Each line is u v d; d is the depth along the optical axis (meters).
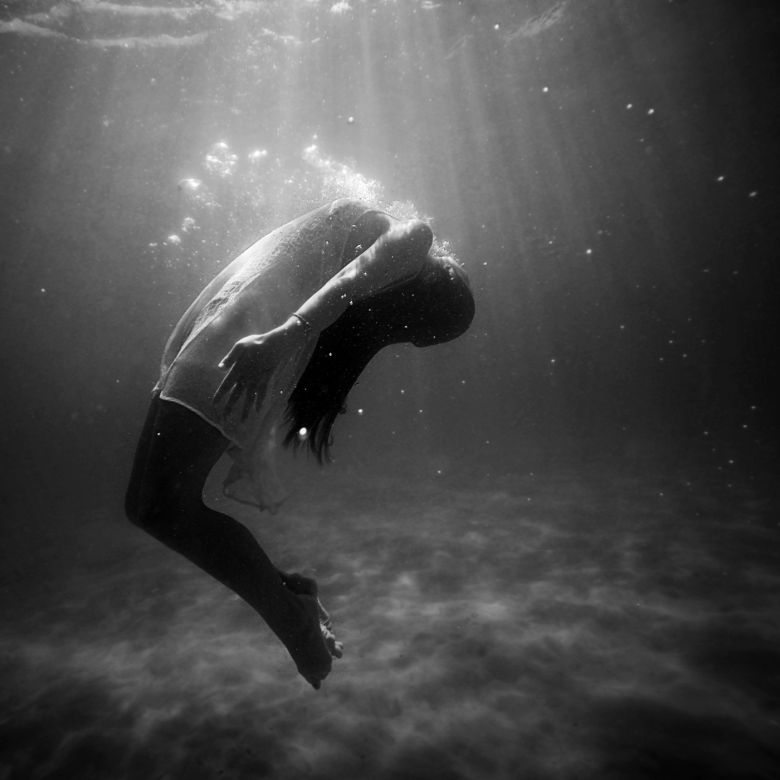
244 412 1.18
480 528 8.79
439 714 3.85
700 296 39.69
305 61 14.02
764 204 25.92
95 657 5.61
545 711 3.78
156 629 6.13
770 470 12.34
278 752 3.62
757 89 16.25
